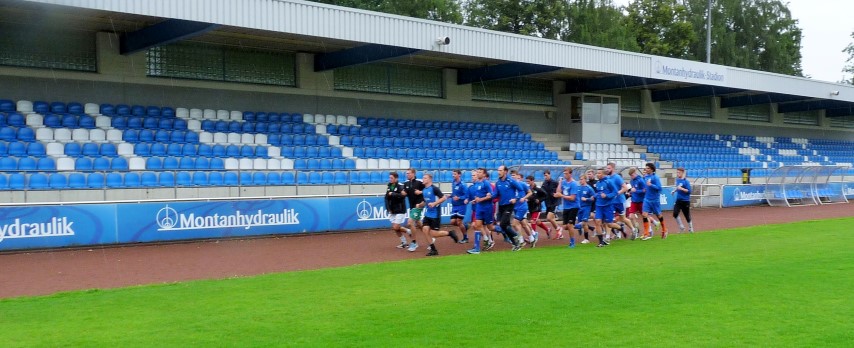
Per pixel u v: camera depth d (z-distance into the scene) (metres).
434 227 14.42
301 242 16.28
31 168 16.88
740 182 31.06
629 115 33.03
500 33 22.14
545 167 20.91
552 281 10.45
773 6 58.91
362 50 22.55
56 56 19.52
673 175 29.00
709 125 37.00
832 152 41.06
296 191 19.11
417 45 20.30
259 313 8.47
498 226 15.98
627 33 52.34
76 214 14.68
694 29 57.41
